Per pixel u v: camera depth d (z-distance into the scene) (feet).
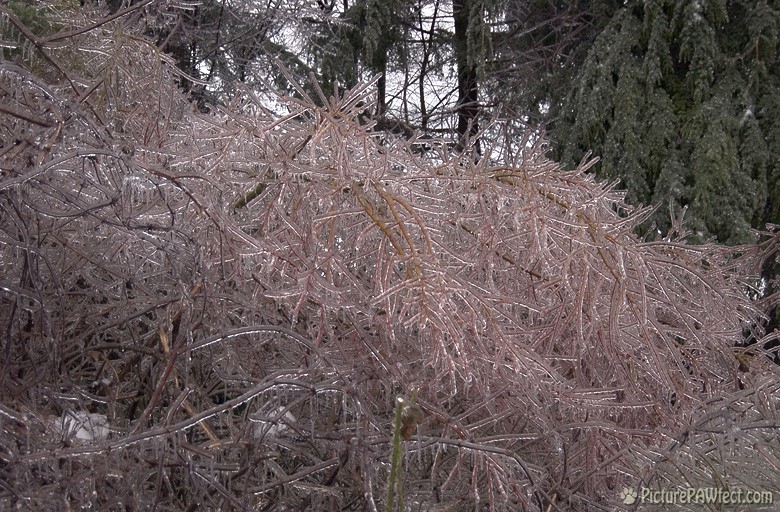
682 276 10.24
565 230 7.95
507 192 7.95
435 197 7.58
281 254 6.86
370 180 7.29
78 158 6.85
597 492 7.95
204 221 7.36
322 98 7.37
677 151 19.88
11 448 5.09
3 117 7.14
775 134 19.81
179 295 7.05
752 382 8.98
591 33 25.50
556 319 7.85
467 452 6.83
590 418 8.11
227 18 24.23
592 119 21.11
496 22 26.91
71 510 5.14
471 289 6.79
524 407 7.38
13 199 6.15
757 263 13.82
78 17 11.43
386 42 28.30
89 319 7.55
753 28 20.18
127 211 7.00
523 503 6.48
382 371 7.39
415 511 6.67
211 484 5.68
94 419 6.24
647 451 7.01
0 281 6.16
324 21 26.30
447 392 8.04
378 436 6.61
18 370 6.91
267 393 7.37
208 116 8.41
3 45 7.56
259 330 6.27
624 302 7.91
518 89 26.48
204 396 7.01
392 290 6.14
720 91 20.03
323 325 6.54
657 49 20.80
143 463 5.59
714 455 6.95
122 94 9.95
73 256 7.66
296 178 7.72
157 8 12.57
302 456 7.16
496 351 7.18
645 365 8.32
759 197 19.19
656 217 19.13
